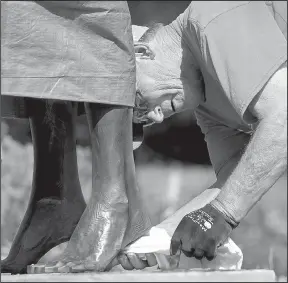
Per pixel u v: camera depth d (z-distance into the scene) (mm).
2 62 4223
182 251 4699
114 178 4598
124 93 4508
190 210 5250
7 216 9773
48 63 4301
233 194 4742
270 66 4656
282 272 9414
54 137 5355
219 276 4008
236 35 4691
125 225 4586
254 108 4781
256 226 10695
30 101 5363
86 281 3922
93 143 4641
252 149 4734
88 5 4340
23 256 5227
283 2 5109
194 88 5195
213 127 5742
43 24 4277
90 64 4387
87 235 4500
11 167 10445
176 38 5125
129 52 4512
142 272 4043
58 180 5355
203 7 4812
